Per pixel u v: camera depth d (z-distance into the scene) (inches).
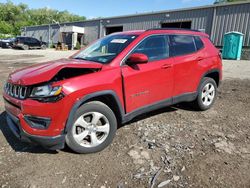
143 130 162.1
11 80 129.3
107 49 153.1
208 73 198.7
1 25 2765.7
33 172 113.0
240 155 132.2
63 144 121.0
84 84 120.9
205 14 836.6
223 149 138.4
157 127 167.9
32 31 1872.5
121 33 171.5
